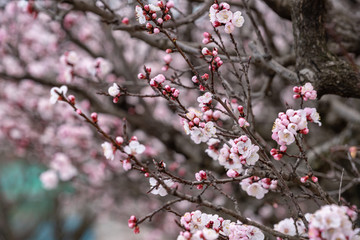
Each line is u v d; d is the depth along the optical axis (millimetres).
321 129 6961
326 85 3355
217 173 6230
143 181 7824
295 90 2766
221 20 2787
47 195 13078
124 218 11070
